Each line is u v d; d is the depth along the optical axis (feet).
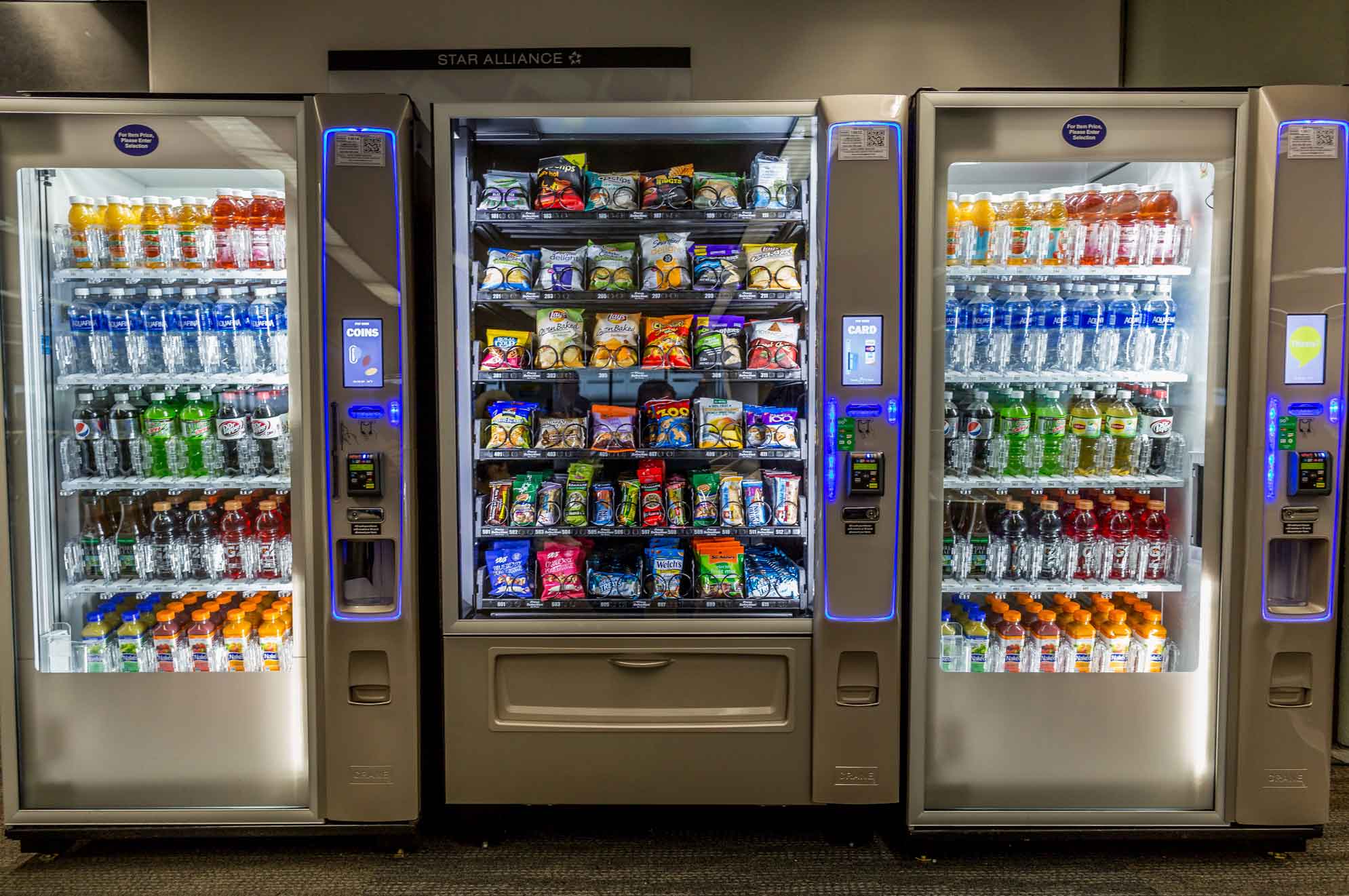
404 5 8.75
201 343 7.48
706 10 8.79
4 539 6.93
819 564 6.93
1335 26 8.75
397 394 6.77
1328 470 6.72
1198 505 7.09
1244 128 6.63
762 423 7.73
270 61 8.77
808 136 7.27
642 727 7.13
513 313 8.20
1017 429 7.60
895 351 6.75
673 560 7.57
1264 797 7.00
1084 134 6.66
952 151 6.66
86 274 6.92
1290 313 6.66
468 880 6.89
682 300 7.51
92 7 8.86
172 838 7.34
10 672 7.01
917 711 7.01
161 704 7.08
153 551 7.50
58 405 7.28
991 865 7.11
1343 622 9.23
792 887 6.82
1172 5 8.85
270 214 7.26
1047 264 7.46
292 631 7.75
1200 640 7.06
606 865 7.09
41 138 6.64
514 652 7.09
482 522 7.62
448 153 6.75
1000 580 7.57
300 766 7.12
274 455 7.56
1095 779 7.14
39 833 7.02
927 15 8.81
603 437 7.63
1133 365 7.54
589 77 8.80
